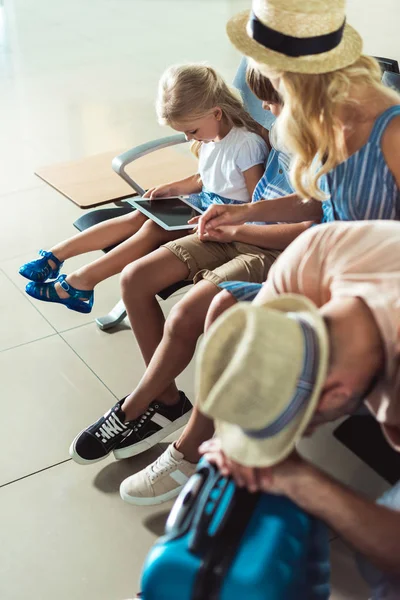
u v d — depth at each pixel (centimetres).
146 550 188
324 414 112
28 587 178
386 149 161
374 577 125
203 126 224
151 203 240
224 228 209
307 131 159
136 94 504
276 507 111
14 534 192
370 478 158
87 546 189
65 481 207
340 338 108
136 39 627
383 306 110
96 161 287
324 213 184
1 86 523
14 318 278
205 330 180
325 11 153
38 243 327
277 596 104
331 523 111
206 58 573
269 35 156
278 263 131
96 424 208
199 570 104
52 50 603
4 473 210
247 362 99
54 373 249
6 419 229
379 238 121
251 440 108
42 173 276
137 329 216
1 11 721
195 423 186
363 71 163
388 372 112
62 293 242
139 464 212
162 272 208
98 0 768
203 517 109
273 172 215
